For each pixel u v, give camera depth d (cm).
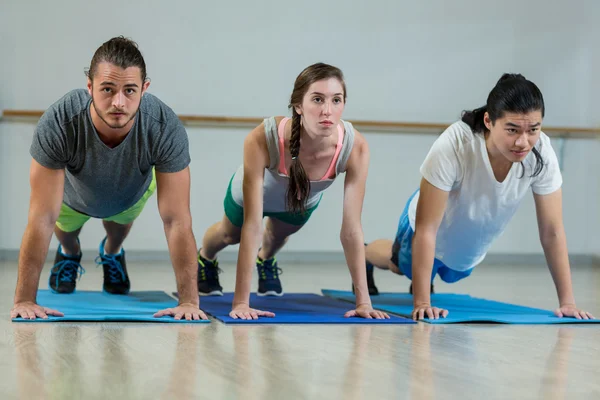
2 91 555
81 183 245
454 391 139
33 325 212
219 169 579
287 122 250
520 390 142
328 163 252
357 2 599
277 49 590
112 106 206
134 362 160
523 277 489
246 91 588
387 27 604
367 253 335
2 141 551
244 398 130
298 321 235
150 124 227
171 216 238
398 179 603
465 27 613
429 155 255
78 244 319
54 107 225
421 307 254
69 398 127
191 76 580
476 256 289
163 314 233
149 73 575
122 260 322
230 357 169
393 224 603
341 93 236
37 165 226
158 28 574
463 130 253
